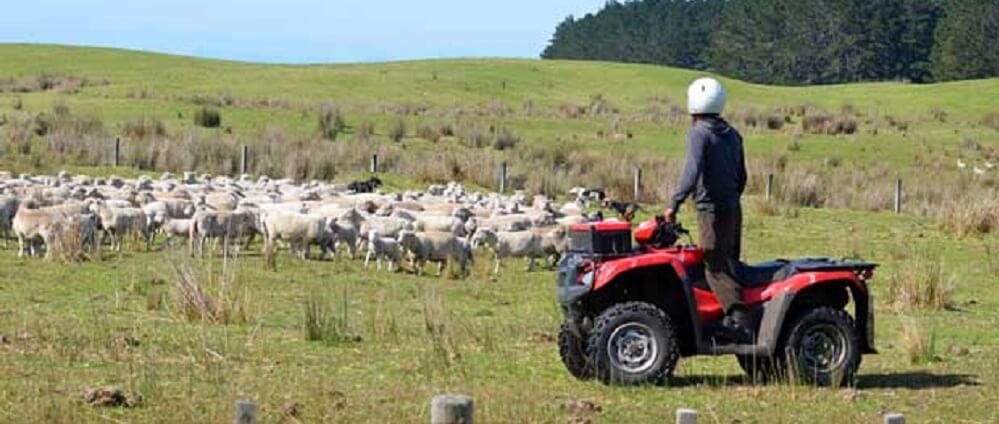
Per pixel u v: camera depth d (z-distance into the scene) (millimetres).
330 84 70438
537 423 10969
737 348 12570
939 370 14227
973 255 27688
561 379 13078
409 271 23250
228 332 15273
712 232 12477
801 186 39844
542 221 26828
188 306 16328
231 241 25641
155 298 17438
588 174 41469
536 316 18109
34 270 20891
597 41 186125
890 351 15609
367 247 25094
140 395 11570
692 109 12508
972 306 20516
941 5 143500
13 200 24672
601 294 12977
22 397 11398
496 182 40094
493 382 12828
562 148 48219
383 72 78750
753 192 40000
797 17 130500
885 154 54000
